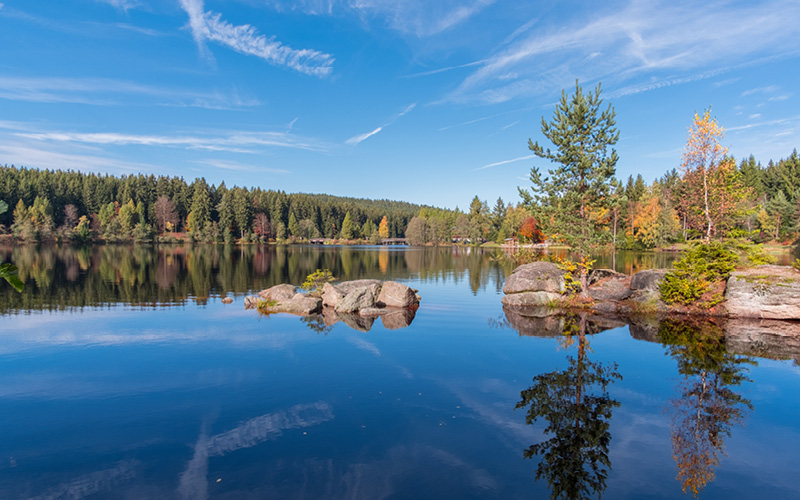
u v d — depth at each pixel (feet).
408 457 24.81
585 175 77.97
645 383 37.32
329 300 78.28
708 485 22.22
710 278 68.13
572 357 45.27
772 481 22.67
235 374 39.17
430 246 445.78
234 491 21.42
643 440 27.07
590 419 30.07
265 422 29.37
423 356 45.37
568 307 76.18
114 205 379.14
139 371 39.88
